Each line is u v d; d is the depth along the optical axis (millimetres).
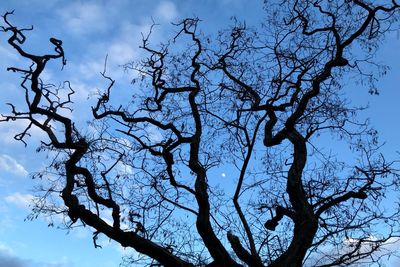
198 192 12500
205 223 12117
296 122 13922
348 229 13414
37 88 13031
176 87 15055
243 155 14727
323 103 14789
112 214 11875
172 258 11805
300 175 12711
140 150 14320
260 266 11945
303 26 14906
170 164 13758
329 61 13984
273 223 13242
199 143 13594
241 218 13742
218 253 11922
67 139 12742
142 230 12508
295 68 15102
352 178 13562
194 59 15344
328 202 12953
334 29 14430
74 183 12438
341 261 13070
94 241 12352
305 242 11797
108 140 13859
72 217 11977
